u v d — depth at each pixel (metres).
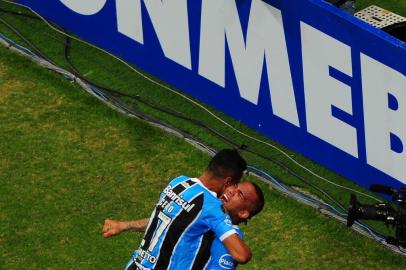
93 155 20.95
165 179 20.42
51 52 24.02
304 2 19.45
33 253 18.59
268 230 19.31
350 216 17.25
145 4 22.48
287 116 21.12
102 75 23.33
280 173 20.97
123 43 23.61
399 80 18.80
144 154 21.05
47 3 24.77
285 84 20.75
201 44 21.83
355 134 20.14
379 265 18.72
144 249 15.36
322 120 20.56
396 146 19.58
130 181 20.36
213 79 22.06
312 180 20.83
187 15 21.72
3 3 25.53
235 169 15.32
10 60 23.53
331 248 19.00
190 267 15.08
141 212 19.64
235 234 14.77
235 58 21.34
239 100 21.83
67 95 22.56
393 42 18.52
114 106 22.33
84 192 20.03
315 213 19.78
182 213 15.04
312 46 19.88
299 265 18.58
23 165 20.61
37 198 19.81
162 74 23.12
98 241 18.91
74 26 24.48
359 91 19.58
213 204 15.00
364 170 20.44
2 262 18.38
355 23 18.92
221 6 20.92
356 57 19.28
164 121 22.08
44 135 21.41
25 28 24.73
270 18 20.22
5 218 19.31
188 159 20.95
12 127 21.58
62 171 20.52
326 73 19.94
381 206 17.19
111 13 23.38
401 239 17.25
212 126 22.05
